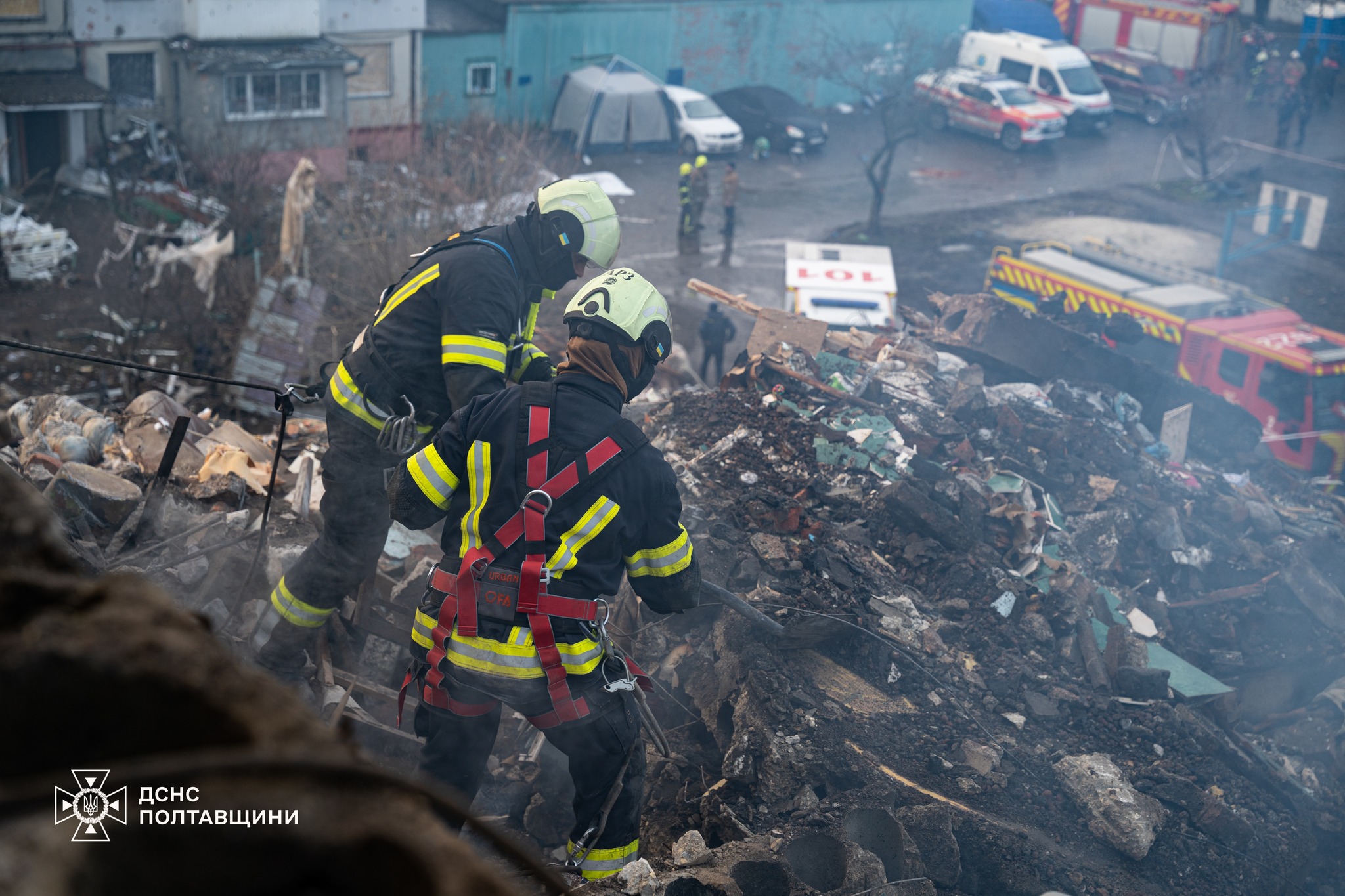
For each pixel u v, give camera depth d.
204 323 15.49
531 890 3.25
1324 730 5.67
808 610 4.41
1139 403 8.59
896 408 6.88
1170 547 6.67
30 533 0.95
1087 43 36.16
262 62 21.25
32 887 0.70
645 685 2.73
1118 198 26.64
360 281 15.28
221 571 4.16
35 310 15.69
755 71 30.83
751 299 19.30
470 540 2.59
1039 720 4.61
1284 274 22.06
